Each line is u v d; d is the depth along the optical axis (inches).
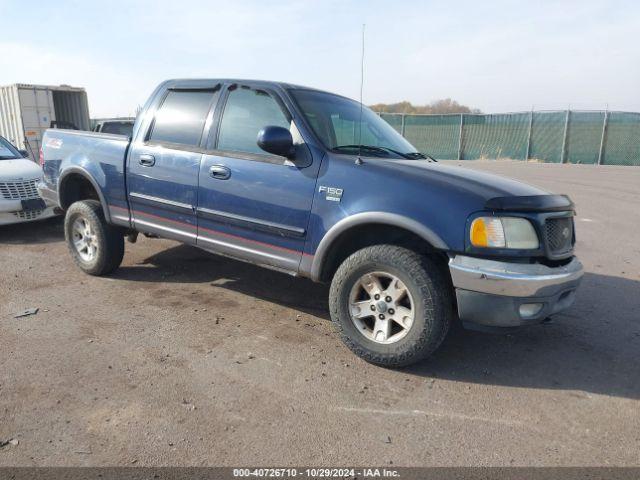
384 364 133.0
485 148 947.3
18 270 214.7
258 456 96.7
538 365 139.3
